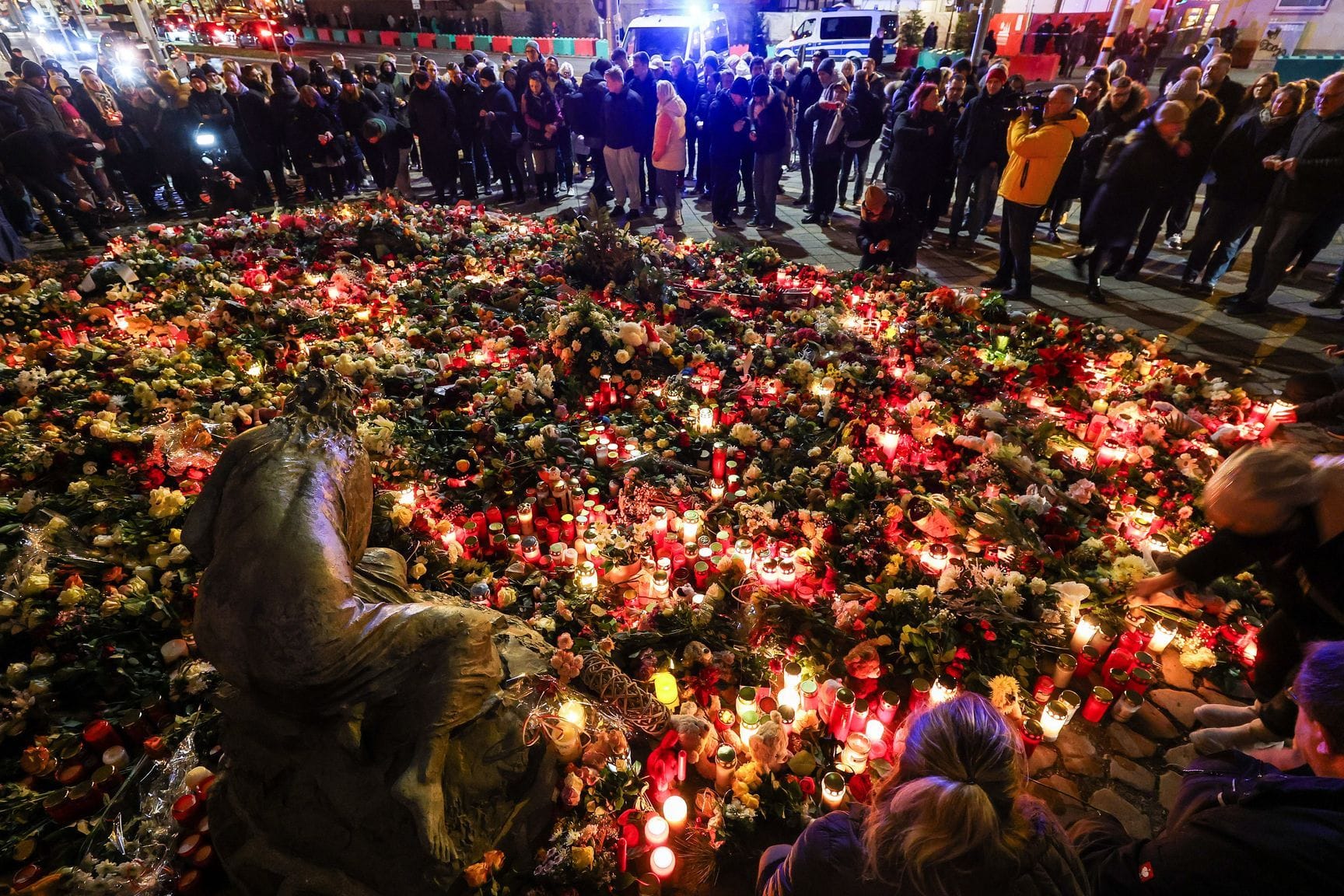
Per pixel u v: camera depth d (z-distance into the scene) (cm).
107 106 1022
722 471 487
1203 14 2097
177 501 403
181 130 1035
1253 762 183
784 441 508
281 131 1083
